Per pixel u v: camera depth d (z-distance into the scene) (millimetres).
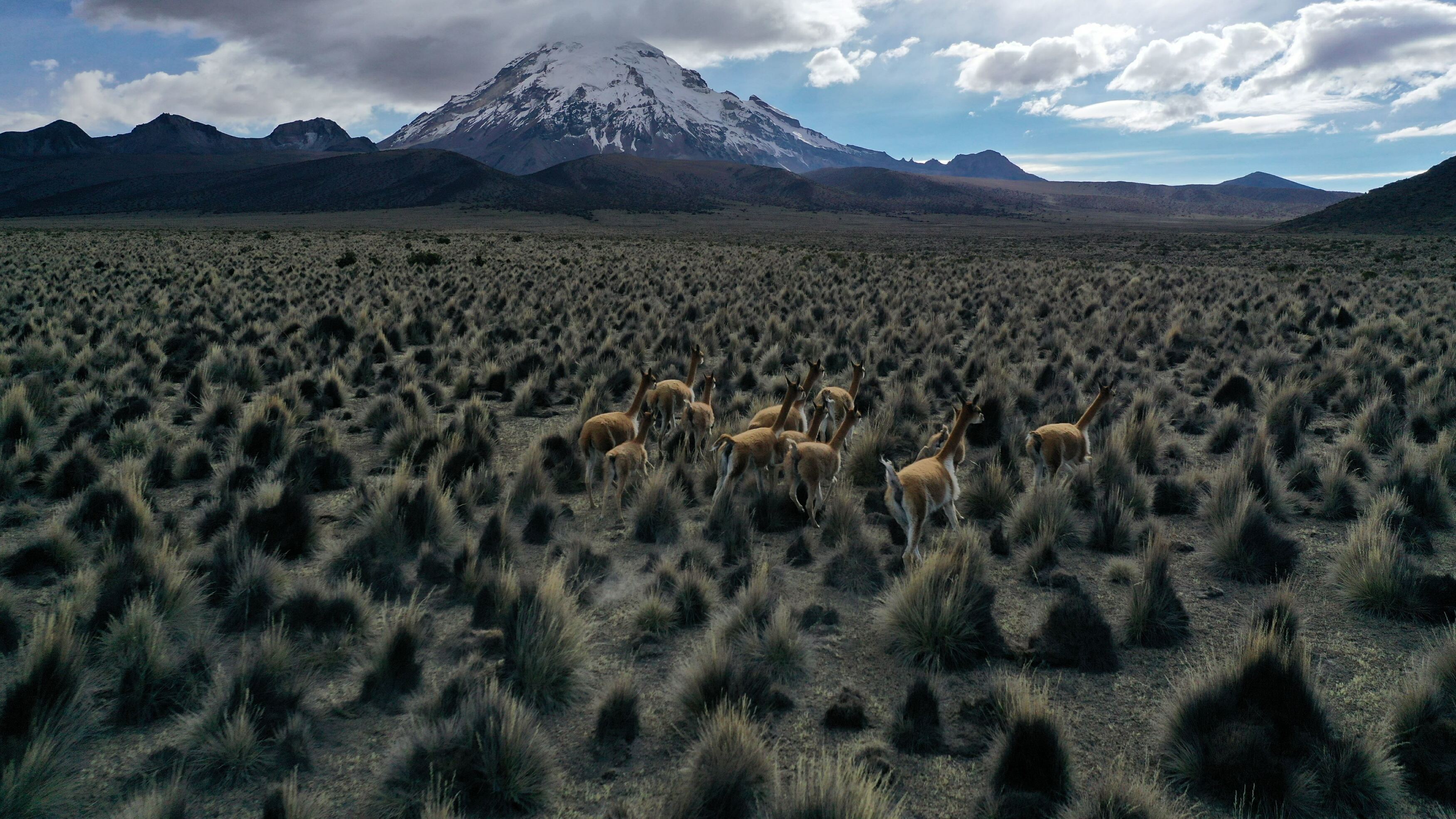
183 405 13742
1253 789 4254
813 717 5133
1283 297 26297
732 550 7805
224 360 15758
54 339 17656
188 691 5133
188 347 17859
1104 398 9109
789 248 69562
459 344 19562
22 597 6504
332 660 5629
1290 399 12555
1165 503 9102
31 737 4504
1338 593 6734
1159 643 5992
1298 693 4695
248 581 6289
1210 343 19031
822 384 14859
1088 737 4879
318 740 4816
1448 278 34469
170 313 23000
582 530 8391
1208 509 8664
